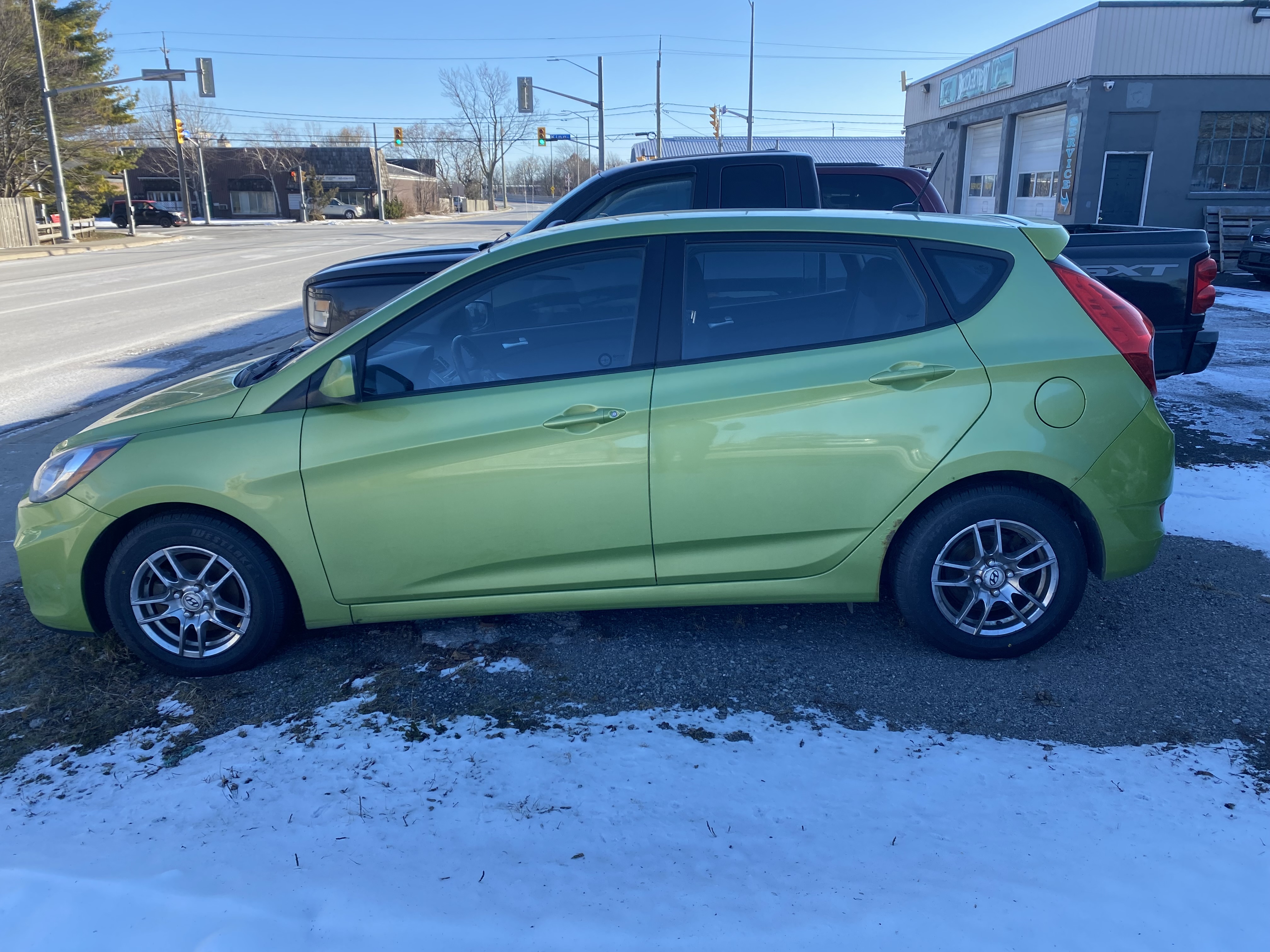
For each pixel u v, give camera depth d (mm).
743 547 3328
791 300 3301
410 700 3246
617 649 3580
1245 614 3773
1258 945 2074
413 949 2098
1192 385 7980
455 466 3227
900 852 2412
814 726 3037
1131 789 2660
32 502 3441
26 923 2189
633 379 3234
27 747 3029
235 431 3295
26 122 40906
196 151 72062
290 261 26766
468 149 108688
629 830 2525
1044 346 3229
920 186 7156
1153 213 19469
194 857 2436
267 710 3223
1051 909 2188
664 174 6031
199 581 3377
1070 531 3283
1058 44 20078
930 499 3311
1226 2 18203
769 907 2215
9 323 14203
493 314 3312
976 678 3328
